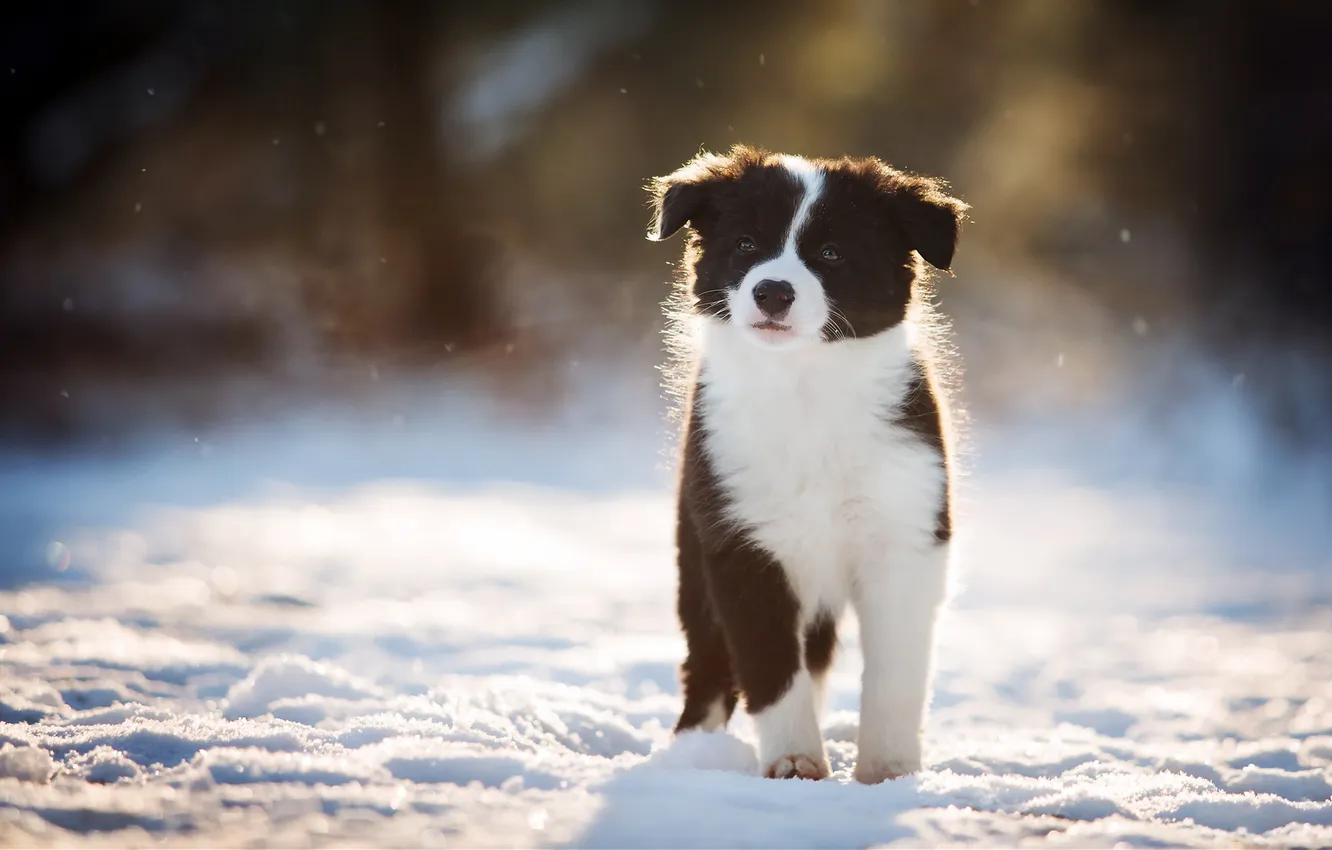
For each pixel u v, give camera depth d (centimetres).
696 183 563
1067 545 1397
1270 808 405
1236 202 2938
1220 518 1625
